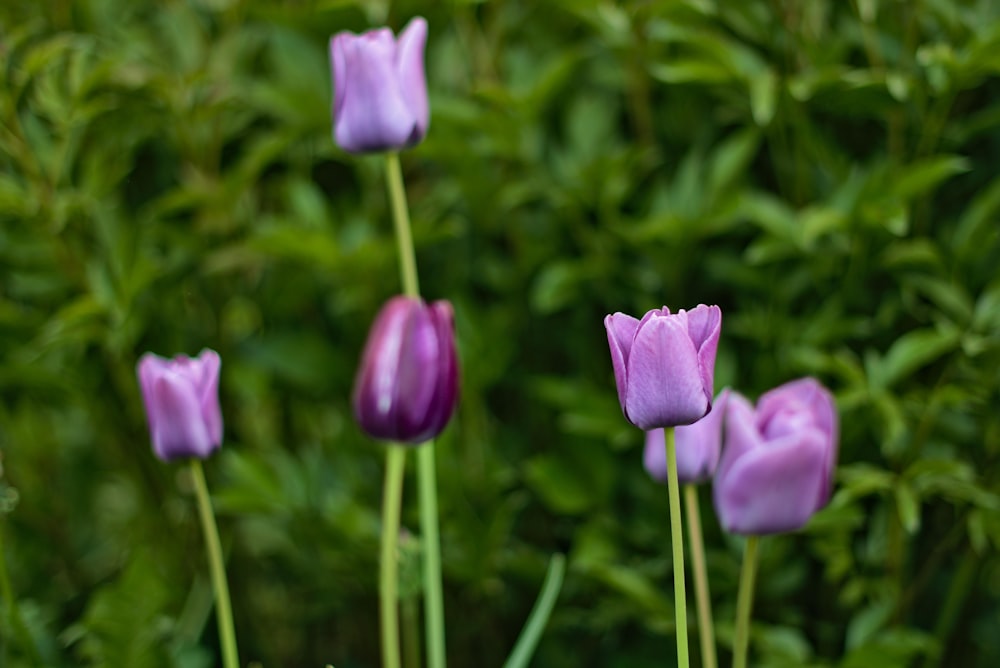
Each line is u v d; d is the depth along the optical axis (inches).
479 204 65.1
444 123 62.6
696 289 65.9
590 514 64.7
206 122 65.4
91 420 67.1
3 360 65.2
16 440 67.9
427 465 54.2
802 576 62.1
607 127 64.7
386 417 51.3
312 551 65.7
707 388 48.2
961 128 60.6
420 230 62.9
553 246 65.6
